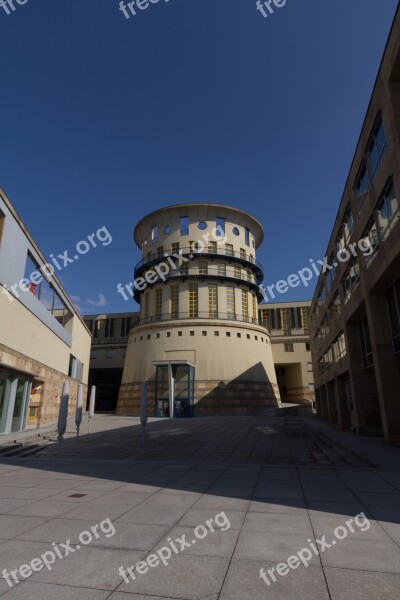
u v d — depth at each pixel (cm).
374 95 1670
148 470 1166
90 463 1334
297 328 6706
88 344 5009
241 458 1450
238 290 5559
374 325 1809
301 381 6444
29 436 2042
